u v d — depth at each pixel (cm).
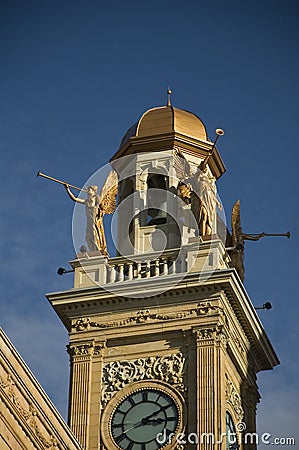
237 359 9138
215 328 8912
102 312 9106
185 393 8825
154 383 8894
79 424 8862
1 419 6794
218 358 8862
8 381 6869
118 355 9019
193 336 8931
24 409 6981
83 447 8794
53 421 7231
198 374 8825
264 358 9500
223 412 8788
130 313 9069
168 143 9694
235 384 9162
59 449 7256
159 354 8969
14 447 6894
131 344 9031
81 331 9088
